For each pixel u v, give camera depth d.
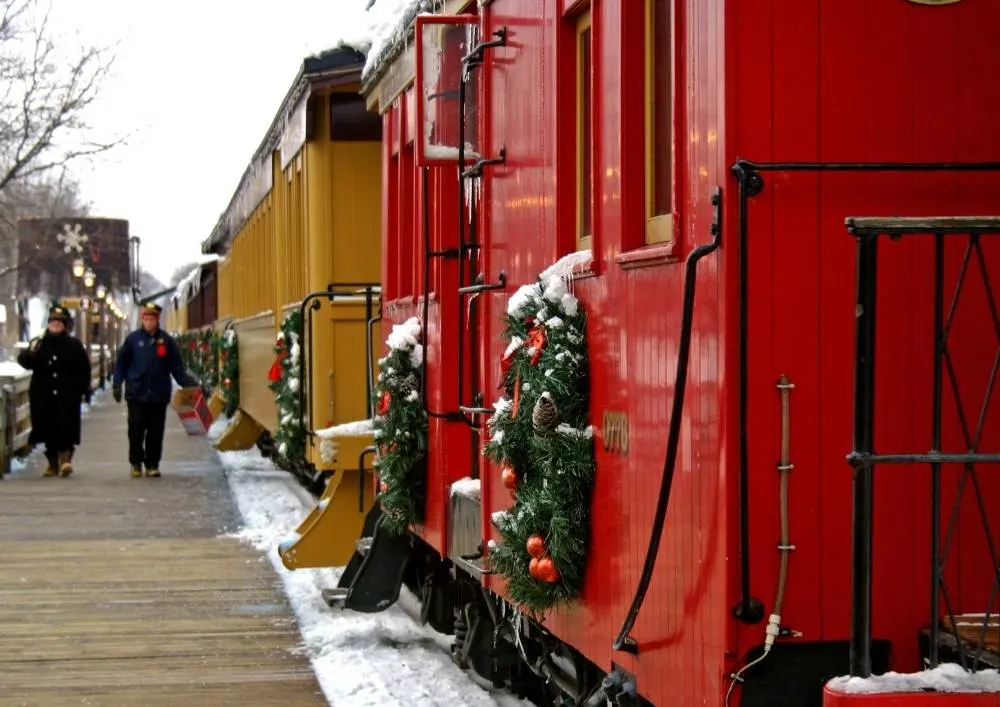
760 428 3.35
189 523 12.30
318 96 10.58
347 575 8.26
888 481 3.40
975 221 2.98
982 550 3.43
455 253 6.54
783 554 3.35
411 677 6.83
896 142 3.39
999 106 3.43
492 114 5.70
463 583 6.93
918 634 3.40
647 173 4.02
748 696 3.40
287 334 12.02
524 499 4.75
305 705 6.31
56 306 16.59
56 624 8.05
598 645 4.43
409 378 7.16
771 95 3.36
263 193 15.33
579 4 4.50
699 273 3.50
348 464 8.87
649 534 3.90
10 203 33.66
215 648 7.48
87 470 17.50
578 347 4.51
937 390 3.14
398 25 7.42
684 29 3.60
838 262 3.37
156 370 16.41
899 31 3.39
